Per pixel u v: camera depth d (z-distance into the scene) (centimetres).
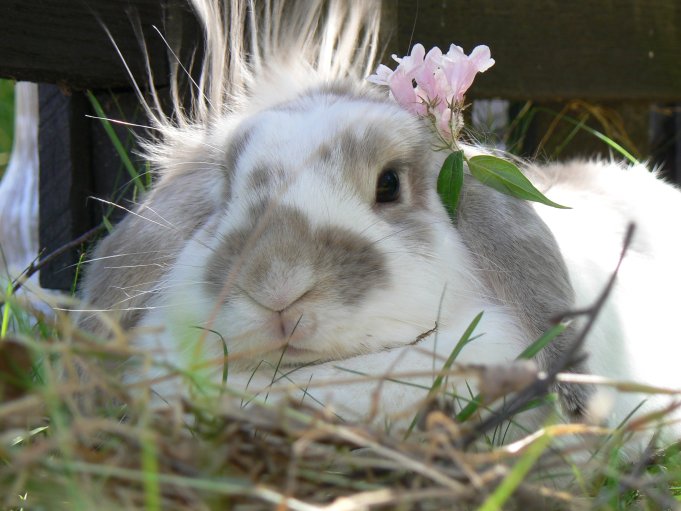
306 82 62
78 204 71
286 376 52
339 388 51
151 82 64
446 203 56
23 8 63
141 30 66
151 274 58
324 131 55
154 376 54
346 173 53
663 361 62
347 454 43
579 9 81
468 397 52
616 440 47
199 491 40
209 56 66
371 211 54
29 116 80
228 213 55
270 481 42
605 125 87
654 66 85
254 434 45
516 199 57
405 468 42
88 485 40
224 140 59
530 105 86
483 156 55
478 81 78
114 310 57
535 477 47
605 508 44
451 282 54
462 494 40
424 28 75
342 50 65
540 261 55
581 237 61
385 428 48
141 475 40
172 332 53
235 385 52
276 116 56
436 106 57
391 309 52
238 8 66
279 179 53
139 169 69
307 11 66
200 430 45
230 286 51
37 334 63
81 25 65
